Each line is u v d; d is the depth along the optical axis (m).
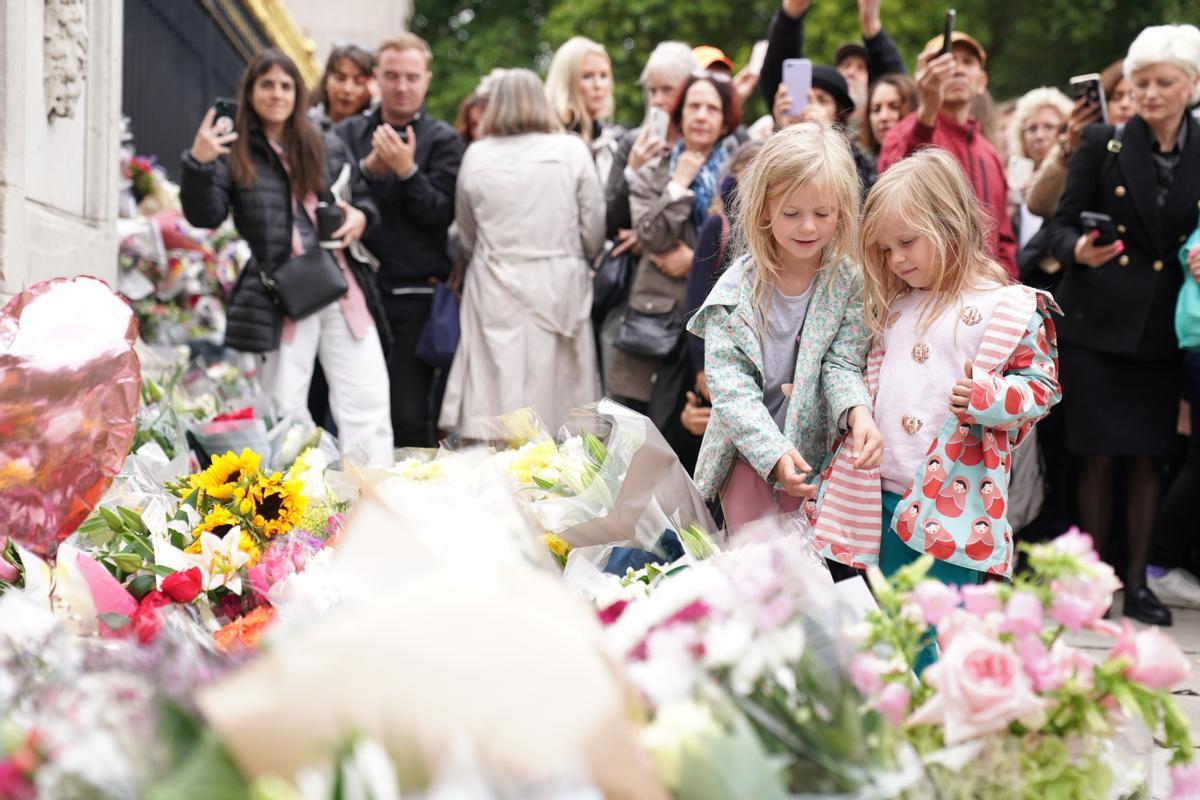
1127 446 8.19
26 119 7.06
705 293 7.57
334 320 8.87
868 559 4.97
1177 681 2.86
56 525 4.09
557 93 10.49
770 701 2.59
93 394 4.10
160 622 3.48
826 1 32.16
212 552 4.27
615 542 4.54
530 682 2.14
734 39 37.22
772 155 5.16
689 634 2.63
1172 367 8.27
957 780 2.76
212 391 8.69
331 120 10.98
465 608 2.23
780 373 5.37
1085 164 8.28
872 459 4.85
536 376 9.21
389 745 2.07
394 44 9.65
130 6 11.33
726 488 5.42
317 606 3.71
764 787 2.31
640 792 2.11
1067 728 2.87
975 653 2.79
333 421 9.53
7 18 6.46
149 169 11.34
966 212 5.07
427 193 9.45
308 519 4.98
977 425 4.93
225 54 16.00
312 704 2.10
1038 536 9.41
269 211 8.54
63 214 7.89
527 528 3.02
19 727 2.31
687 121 8.79
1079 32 32.31
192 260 11.15
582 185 9.27
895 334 5.13
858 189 5.24
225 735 2.08
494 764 2.06
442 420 9.45
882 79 9.51
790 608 2.69
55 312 4.15
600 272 9.26
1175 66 7.96
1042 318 5.05
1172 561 9.33
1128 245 8.18
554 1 44.75
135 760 2.12
